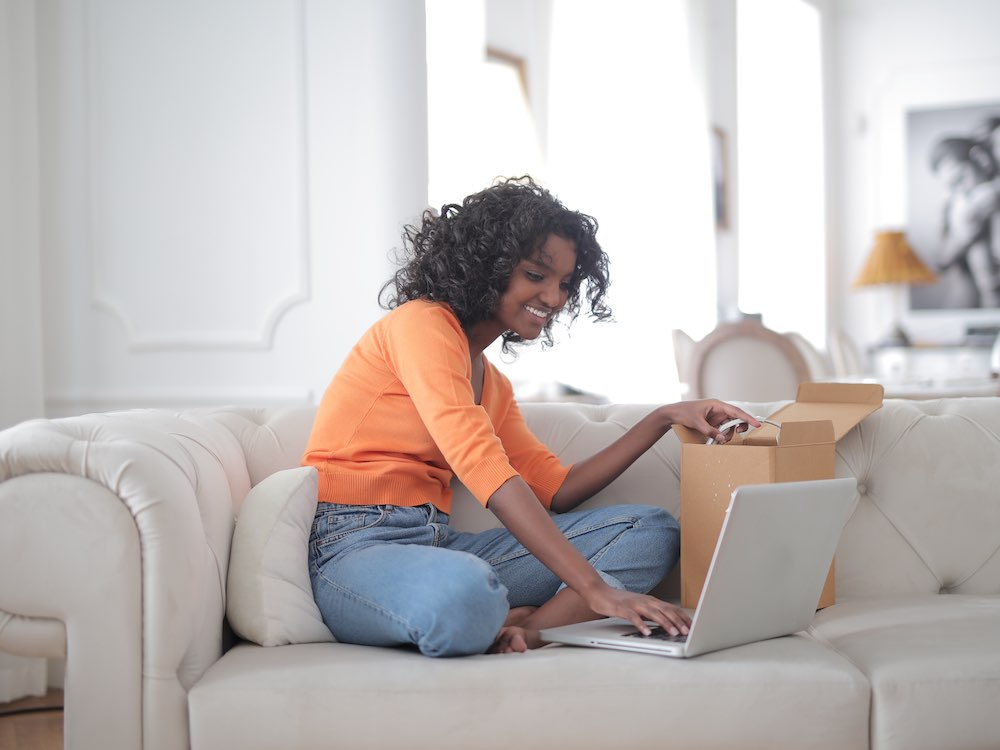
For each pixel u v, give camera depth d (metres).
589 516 1.67
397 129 2.91
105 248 3.09
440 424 1.49
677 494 1.84
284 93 3.03
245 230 3.05
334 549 1.53
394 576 1.39
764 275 6.80
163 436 1.41
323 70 3.02
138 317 3.08
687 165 5.81
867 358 7.52
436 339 1.56
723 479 1.58
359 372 1.63
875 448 1.83
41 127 3.09
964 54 7.35
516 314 1.67
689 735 1.26
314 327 3.03
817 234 7.41
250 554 1.46
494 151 4.66
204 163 3.06
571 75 5.13
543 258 1.62
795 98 7.21
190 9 3.06
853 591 1.78
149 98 3.07
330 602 1.47
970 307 7.33
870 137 7.58
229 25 3.05
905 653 1.35
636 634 1.38
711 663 1.29
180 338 3.07
